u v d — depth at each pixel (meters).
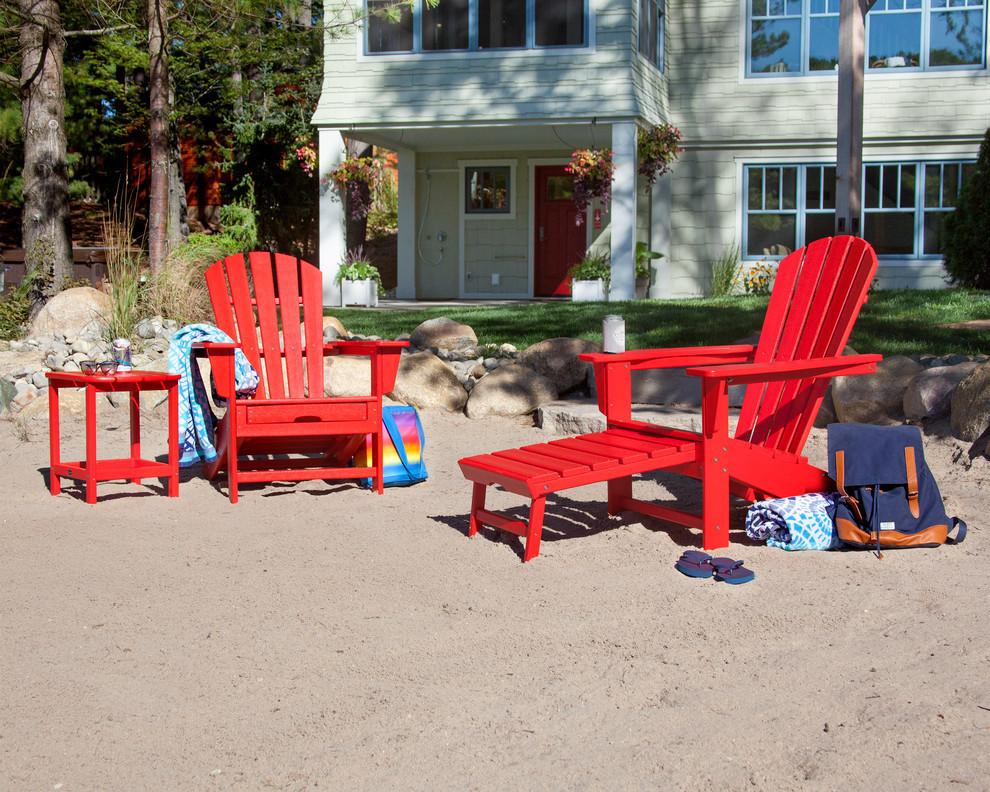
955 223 10.95
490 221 15.82
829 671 2.60
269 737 2.33
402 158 15.72
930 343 6.69
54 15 9.78
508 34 13.02
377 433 4.76
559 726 2.35
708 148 14.59
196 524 4.19
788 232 14.56
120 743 2.31
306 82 18.94
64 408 6.88
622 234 12.91
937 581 3.27
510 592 3.26
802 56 14.16
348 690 2.56
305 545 3.86
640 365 4.32
